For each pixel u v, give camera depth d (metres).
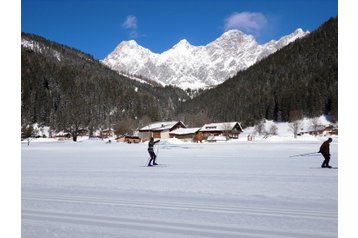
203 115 125.69
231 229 6.19
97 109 155.38
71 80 177.12
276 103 143.38
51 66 181.62
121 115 155.62
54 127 131.25
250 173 14.69
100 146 55.78
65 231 6.22
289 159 23.25
